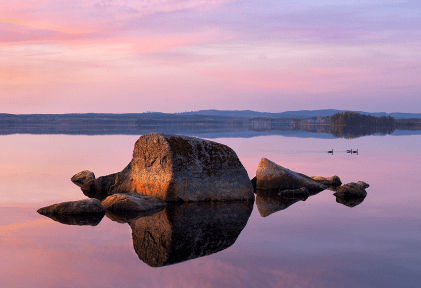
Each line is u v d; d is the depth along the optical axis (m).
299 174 17.70
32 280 6.58
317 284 6.35
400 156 29.59
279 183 16.78
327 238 8.95
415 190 15.53
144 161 14.42
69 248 8.36
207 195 13.85
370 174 20.25
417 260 7.41
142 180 14.45
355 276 6.66
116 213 11.95
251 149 35.03
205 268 7.14
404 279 6.52
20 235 9.38
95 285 6.38
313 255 7.76
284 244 8.54
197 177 13.79
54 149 35.69
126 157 28.69
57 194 15.27
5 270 7.04
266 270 6.99
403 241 8.62
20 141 47.22
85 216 11.46
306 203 13.41
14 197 14.53
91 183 16.53
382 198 13.98
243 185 14.27
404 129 102.06
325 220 10.75
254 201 13.93
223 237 9.18
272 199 14.34
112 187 15.41
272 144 41.75
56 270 7.04
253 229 9.89
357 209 12.18
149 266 7.26
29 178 19.17
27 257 7.77
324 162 25.53
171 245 8.59
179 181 13.50
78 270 7.05
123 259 7.66
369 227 9.88
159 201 13.05
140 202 12.48
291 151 33.19
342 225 10.15
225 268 7.12
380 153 31.95
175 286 6.33
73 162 25.52
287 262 7.38
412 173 20.59
